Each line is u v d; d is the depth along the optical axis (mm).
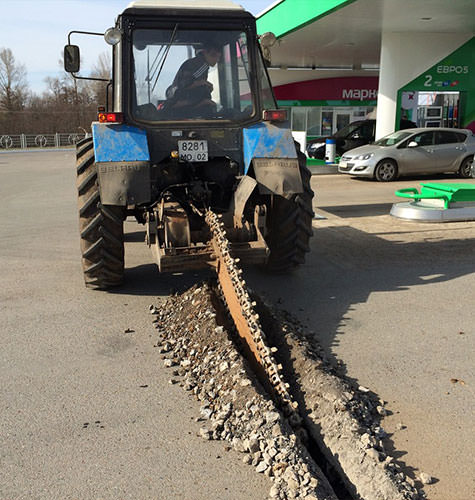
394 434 2889
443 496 2430
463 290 5141
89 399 3291
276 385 3125
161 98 4859
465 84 15766
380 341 4031
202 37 4891
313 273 5770
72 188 13992
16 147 41625
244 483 2525
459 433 2889
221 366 3416
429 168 14102
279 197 5199
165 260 4219
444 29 14633
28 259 6590
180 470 2629
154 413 3129
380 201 10555
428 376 3494
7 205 11062
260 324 4164
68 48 5039
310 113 24219
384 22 13586
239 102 5039
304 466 2525
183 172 5000
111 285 5328
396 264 6055
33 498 2449
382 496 2400
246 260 4402
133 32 4754
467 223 8211
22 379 3555
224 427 2941
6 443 2861
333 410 2971
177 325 4293
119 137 4609
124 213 5121
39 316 4691
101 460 2711
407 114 21578
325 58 20406
